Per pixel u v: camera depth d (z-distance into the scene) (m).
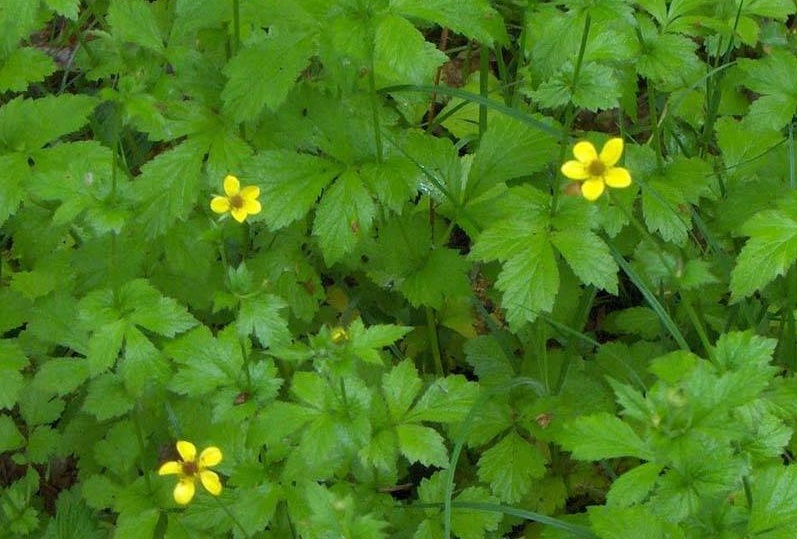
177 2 0.74
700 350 0.76
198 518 0.69
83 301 0.69
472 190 0.74
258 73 0.71
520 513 0.69
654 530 0.63
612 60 0.73
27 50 0.75
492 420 0.72
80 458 0.75
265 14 0.72
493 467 0.72
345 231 0.72
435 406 0.69
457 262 0.74
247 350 0.69
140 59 0.75
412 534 0.71
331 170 0.72
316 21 0.71
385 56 0.69
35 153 0.73
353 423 0.67
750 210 0.75
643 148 0.76
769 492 0.64
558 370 0.76
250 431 0.67
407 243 0.75
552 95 0.70
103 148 0.74
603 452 0.63
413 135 0.74
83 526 0.72
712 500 0.64
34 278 0.75
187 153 0.73
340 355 0.65
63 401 0.75
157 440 0.73
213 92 0.74
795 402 0.67
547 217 0.70
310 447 0.66
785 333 0.74
